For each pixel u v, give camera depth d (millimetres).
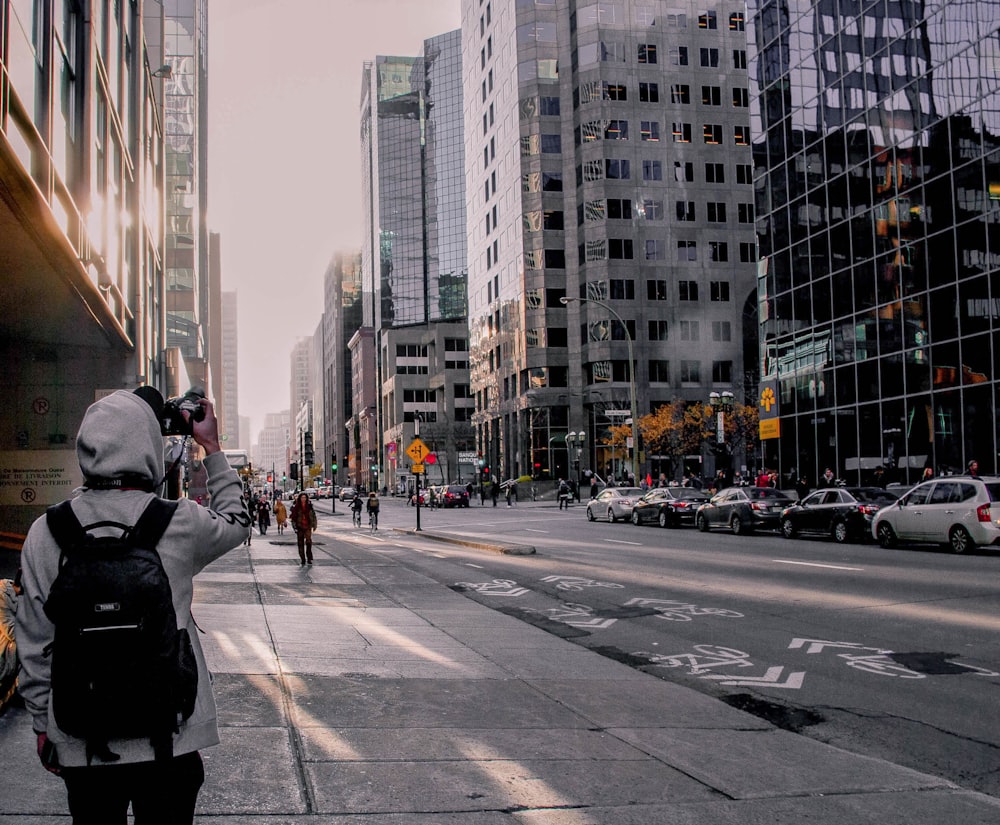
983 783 5648
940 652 9617
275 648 9211
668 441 65188
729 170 85188
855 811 4934
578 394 83562
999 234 28609
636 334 81625
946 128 31047
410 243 192125
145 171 28500
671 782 5359
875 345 35000
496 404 95688
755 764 5824
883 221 34594
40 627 2578
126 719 2422
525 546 23609
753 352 84562
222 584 15695
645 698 7781
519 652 9898
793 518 26641
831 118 37938
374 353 185250
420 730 6285
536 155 86188
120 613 2426
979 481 19875
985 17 29219
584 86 84500
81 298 17875
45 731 2572
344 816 4488
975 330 29594
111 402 2811
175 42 71000
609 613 13094
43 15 13961
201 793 4758
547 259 85625
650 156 84000
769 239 42938
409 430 139000
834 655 9625
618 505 38781
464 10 110875
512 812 4672
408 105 195750
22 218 12711
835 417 37625
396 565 20344
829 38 38094
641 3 85375
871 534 23828
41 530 2637
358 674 8141
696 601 13891
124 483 2760
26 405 23047
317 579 17125
